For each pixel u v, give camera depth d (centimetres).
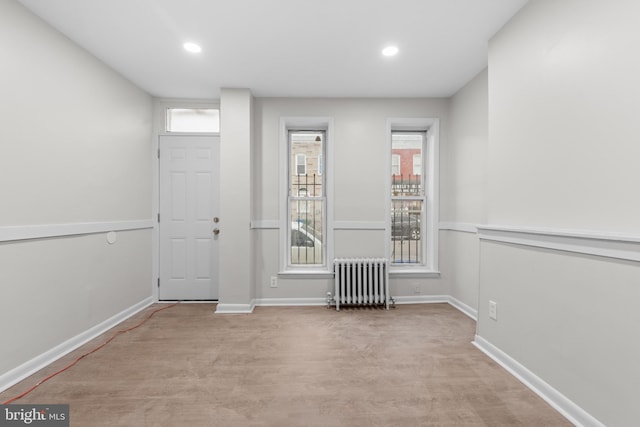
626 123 131
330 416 154
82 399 168
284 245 354
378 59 262
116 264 285
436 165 352
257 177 345
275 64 270
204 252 356
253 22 209
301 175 370
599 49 142
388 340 247
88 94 249
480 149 288
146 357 218
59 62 221
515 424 148
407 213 371
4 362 181
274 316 306
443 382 185
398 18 205
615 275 132
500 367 203
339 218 352
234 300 320
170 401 166
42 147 208
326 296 348
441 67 276
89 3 189
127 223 301
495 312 215
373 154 351
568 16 159
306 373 196
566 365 156
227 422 150
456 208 334
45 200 210
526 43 190
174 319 297
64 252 224
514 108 201
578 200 154
